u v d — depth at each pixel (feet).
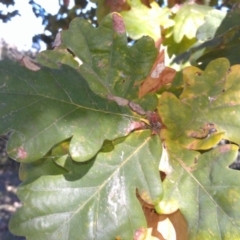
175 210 0.49
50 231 0.50
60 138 0.48
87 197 0.50
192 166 0.51
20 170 0.55
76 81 0.50
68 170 0.51
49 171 0.53
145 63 0.54
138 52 0.54
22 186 0.51
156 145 0.51
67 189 0.51
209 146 0.51
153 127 0.52
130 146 0.51
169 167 0.51
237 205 0.48
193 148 0.52
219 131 0.51
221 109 0.52
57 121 0.49
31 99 0.49
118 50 0.54
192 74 0.52
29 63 0.50
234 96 0.51
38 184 0.51
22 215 0.50
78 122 0.49
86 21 0.56
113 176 0.51
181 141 0.52
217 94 0.52
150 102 0.52
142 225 0.49
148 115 0.52
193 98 0.52
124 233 0.49
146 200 0.49
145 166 0.50
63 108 0.49
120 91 0.53
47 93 0.49
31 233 0.50
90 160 0.51
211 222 0.48
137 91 0.53
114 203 0.50
